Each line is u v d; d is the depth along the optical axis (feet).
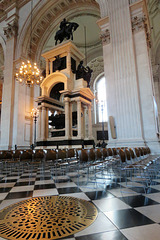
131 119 25.84
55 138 36.45
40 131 39.27
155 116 26.91
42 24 52.85
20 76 36.24
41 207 8.20
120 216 7.03
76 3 49.26
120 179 13.64
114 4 30.37
